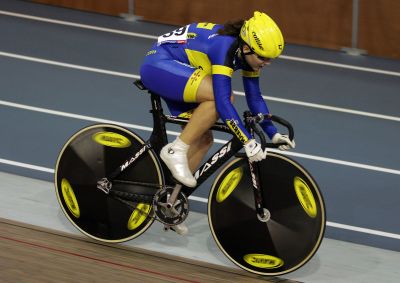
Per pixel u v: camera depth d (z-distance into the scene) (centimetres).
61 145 816
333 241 645
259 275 569
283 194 555
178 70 550
